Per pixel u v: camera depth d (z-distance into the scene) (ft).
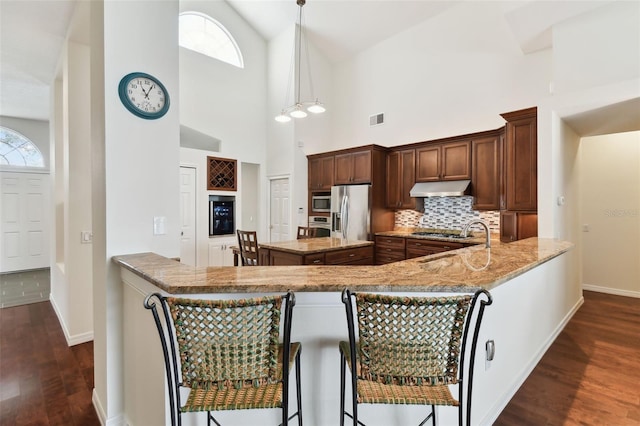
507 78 14.15
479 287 4.58
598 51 9.75
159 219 6.83
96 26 6.51
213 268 5.49
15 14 8.98
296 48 19.36
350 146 20.45
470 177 14.60
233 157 19.49
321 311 4.97
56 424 6.35
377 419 5.12
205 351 3.65
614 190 15.12
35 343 9.96
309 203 20.24
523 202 11.80
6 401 7.06
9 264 20.07
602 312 12.51
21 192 20.47
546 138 10.67
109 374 6.15
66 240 9.91
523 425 6.13
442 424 5.33
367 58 19.52
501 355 6.57
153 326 5.01
